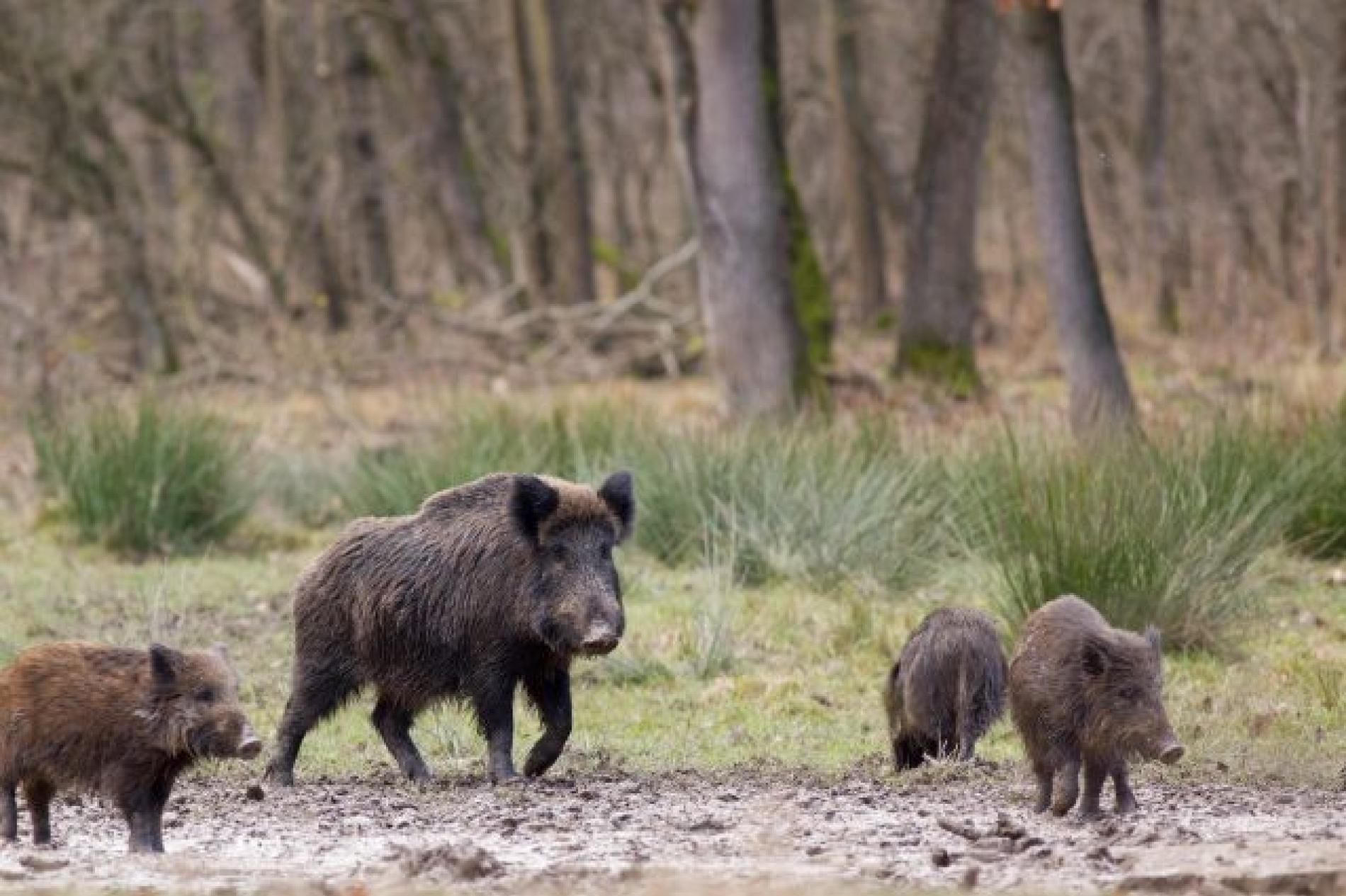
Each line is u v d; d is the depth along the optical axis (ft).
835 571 102.06
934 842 56.80
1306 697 80.23
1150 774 67.36
